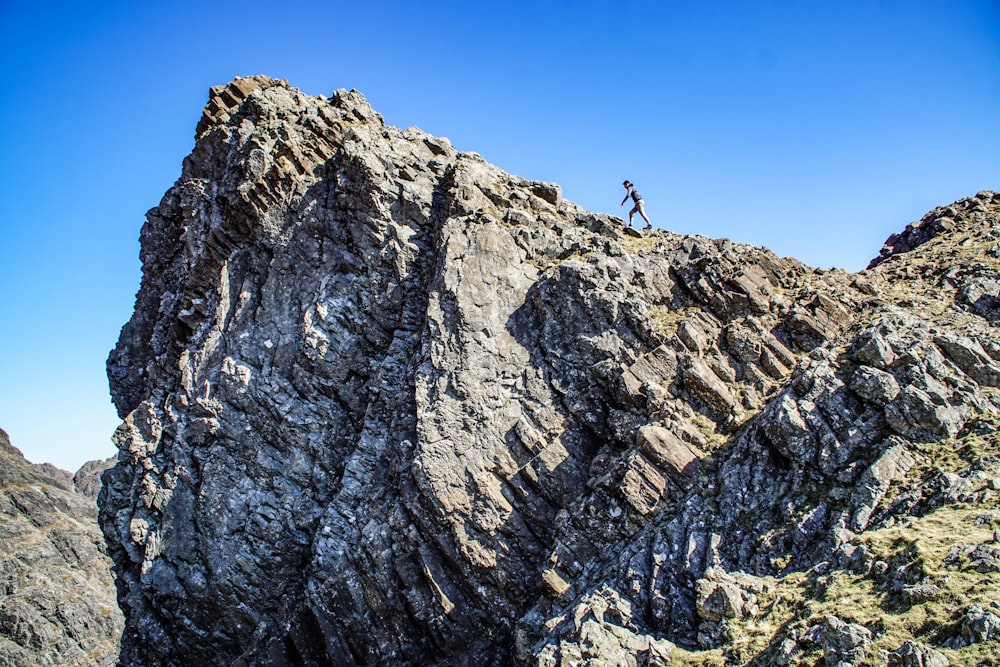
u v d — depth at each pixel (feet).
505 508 84.33
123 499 113.50
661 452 78.69
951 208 138.51
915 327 79.97
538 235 108.68
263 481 103.91
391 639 85.25
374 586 86.07
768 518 69.56
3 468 302.25
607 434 87.51
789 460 72.90
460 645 80.84
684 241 106.32
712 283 98.17
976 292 93.20
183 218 144.05
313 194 121.19
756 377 86.84
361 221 113.70
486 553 82.12
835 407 74.08
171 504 107.86
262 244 120.06
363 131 131.64
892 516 63.00
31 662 223.51
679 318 96.02
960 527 57.00
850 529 63.67
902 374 74.23
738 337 90.43
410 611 84.64
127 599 107.86
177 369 125.29
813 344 89.56
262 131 131.85
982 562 51.57
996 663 42.60
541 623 74.02
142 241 158.81
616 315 93.86
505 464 87.40
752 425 78.28
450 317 96.73
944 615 48.57
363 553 87.66
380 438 98.17
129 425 117.29
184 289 130.21
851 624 50.24
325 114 132.67
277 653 90.33
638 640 62.54
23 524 274.36
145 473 110.93
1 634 227.40
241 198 121.49
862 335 80.12
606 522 77.92
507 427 90.12
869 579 56.70
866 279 104.17
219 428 107.45
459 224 105.40
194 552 103.45
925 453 67.97
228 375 110.01
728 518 71.31
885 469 66.85
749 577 64.03
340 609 87.81
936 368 73.97
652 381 87.35
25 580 249.34
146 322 150.92
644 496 76.79
